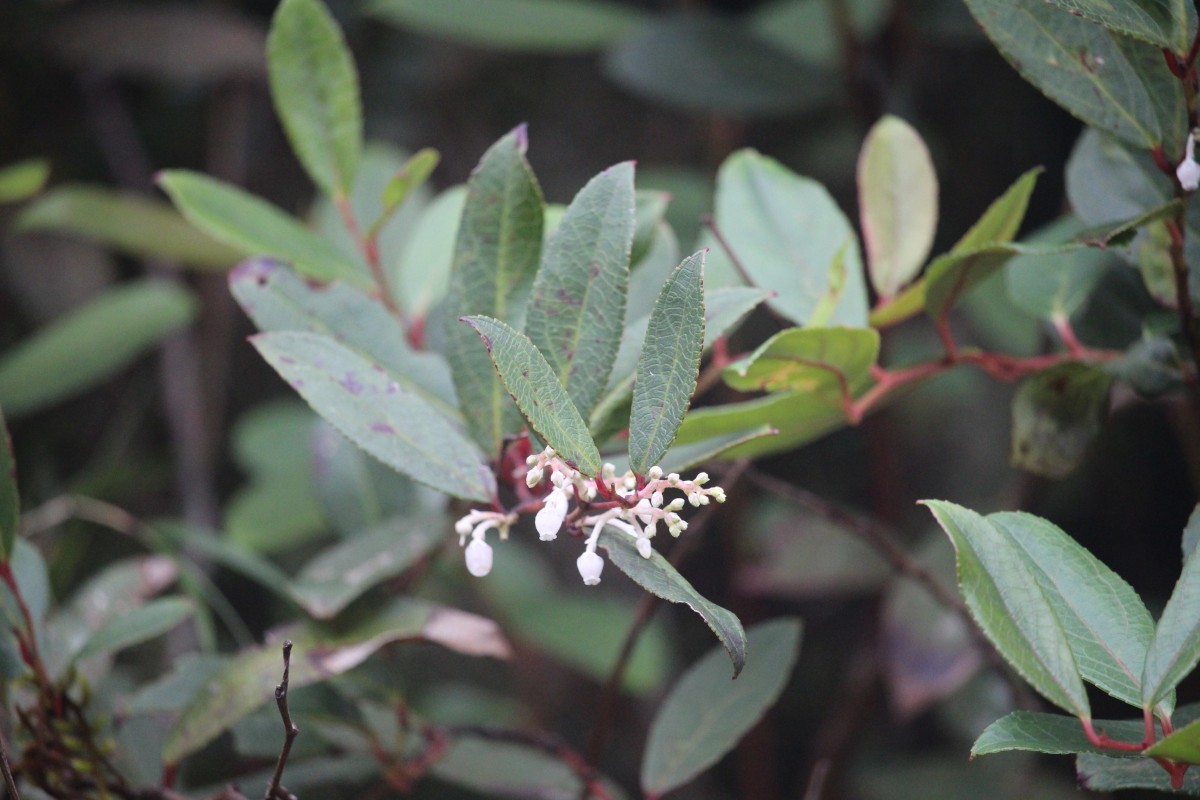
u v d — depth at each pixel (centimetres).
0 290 178
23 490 152
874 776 168
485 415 95
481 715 169
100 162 191
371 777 105
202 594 108
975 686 135
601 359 92
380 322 99
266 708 103
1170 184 99
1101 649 91
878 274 102
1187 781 90
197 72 173
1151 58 95
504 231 95
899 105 150
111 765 101
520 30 164
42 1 171
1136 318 102
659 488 89
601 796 104
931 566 121
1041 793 156
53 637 105
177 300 145
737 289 94
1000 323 138
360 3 165
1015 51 96
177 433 180
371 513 108
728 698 104
